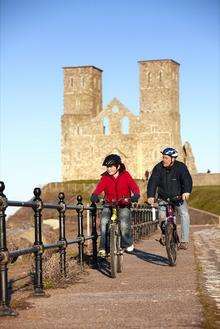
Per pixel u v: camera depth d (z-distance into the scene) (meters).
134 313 8.73
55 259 12.93
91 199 13.27
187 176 14.29
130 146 110.94
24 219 55.78
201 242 23.89
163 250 19.55
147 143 111.31
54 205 11.65
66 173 113.31
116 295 10.30
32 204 10.18
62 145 114.00
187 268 14.03
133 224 23.25
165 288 10.95
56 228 35.03
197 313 8.62
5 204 8.78
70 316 8.59
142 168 110.88
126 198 13.01
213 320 8.14
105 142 111.69
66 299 10.01
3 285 8.70
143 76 113.19
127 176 13.16
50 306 9.38
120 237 13.27
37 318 8.48
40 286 10.36
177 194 14.32
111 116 111.62
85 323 8.15
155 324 8.01
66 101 116.62
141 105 112.50
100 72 121.31
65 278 11.98
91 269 14.34
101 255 13.18
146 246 21.48
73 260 13.87
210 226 46.53
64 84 117.25
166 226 14.20
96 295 10.37
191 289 10.77
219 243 23.25
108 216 13.17
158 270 13.74
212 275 12.70
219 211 68.81
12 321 8.30
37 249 10.37
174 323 8.03
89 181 103.00
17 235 22.41
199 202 76.81
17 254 9.24
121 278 12.49
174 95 114.31
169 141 111.25
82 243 14.11
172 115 112.38
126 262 15.74
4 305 8.66
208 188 85.75
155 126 111.44
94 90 118.25
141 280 12.11
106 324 8.07
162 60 112.75
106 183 13.21
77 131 113.44
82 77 117.12
